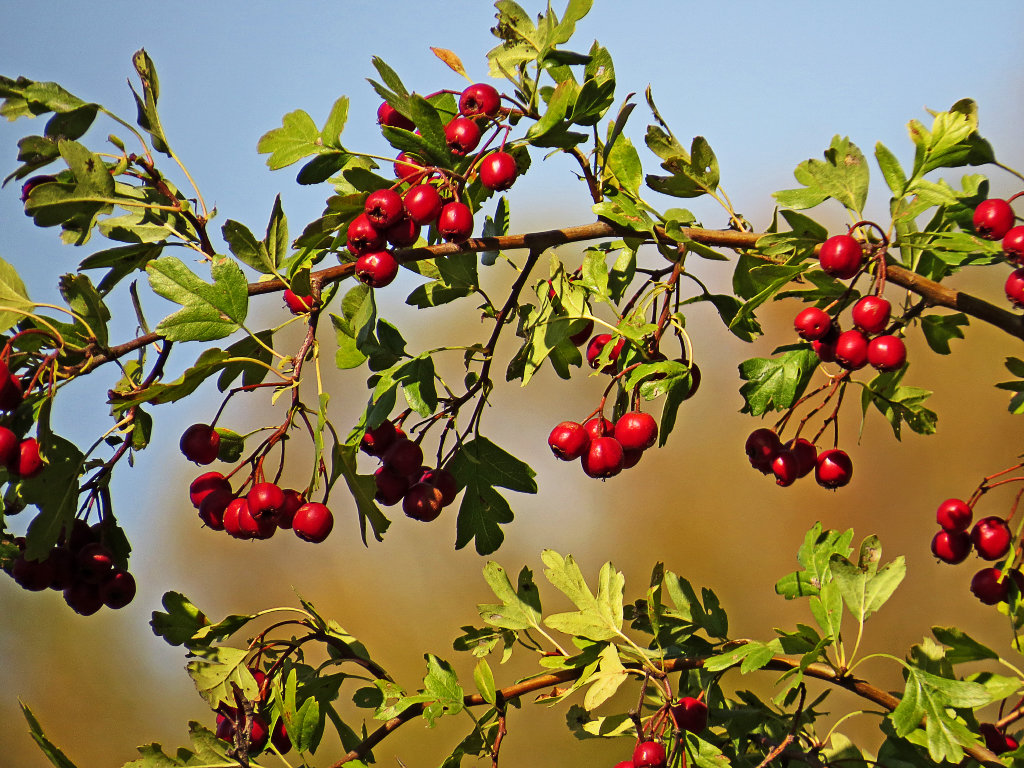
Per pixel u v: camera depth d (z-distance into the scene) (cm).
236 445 129
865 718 229
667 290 129
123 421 128
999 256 127
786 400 128
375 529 128
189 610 129
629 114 129
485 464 132
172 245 129
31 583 128
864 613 129
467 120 129
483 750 129
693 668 129
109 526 129
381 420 129
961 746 126
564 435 129
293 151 129
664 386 128
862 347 127
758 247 129
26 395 126
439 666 130
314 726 127
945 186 129
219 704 128
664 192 130
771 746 130
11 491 127
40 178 127
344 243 129
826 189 128
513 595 131
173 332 127
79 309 127
